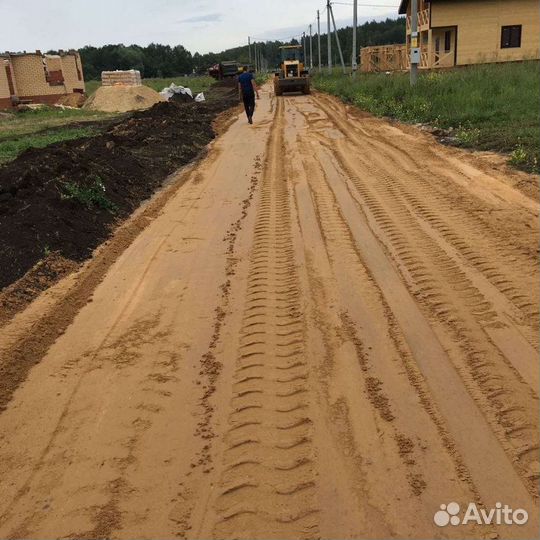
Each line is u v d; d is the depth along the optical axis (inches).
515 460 133.0
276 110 931.3
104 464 139.9
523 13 1274.6
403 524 117.7
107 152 435.2
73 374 179.2
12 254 254.1
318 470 133.8
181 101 1213.7
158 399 164.2
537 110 574.2
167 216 341.7
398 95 810.8
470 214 304.5
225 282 239.8
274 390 164.9
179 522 122.0
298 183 396.5
